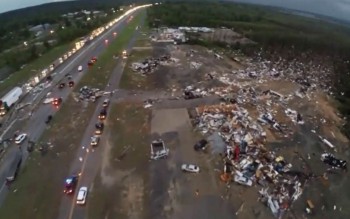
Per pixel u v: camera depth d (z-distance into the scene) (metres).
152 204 60.56
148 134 81.75
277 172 70.56
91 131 83.56
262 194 63.72
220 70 129.88
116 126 86.06
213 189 64.19
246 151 75.12
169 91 107.38
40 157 73.44
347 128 95.94
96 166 70.62
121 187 64.69
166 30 192.25
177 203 60.81
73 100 100.38
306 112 100.38
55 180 66.38
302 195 65.88
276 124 88.56
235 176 67.12
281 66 144.75
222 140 78.38
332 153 81.88
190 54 147.25
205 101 99.12
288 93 112.25
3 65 138.50
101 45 159.00
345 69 148.25
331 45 178.75
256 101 101.69
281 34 190.12
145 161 71.94
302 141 83.94
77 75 120.00
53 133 82.75
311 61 156.25
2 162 71.88
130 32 187.25
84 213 58.19
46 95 103.94
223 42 172.50
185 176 67.44
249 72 130.50
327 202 65.19
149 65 129.38
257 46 170.12
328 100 113.56
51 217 57.28
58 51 152.00
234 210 59.62
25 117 90.56
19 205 59.97
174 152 74.75
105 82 113.81
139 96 103.44
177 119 88.31
